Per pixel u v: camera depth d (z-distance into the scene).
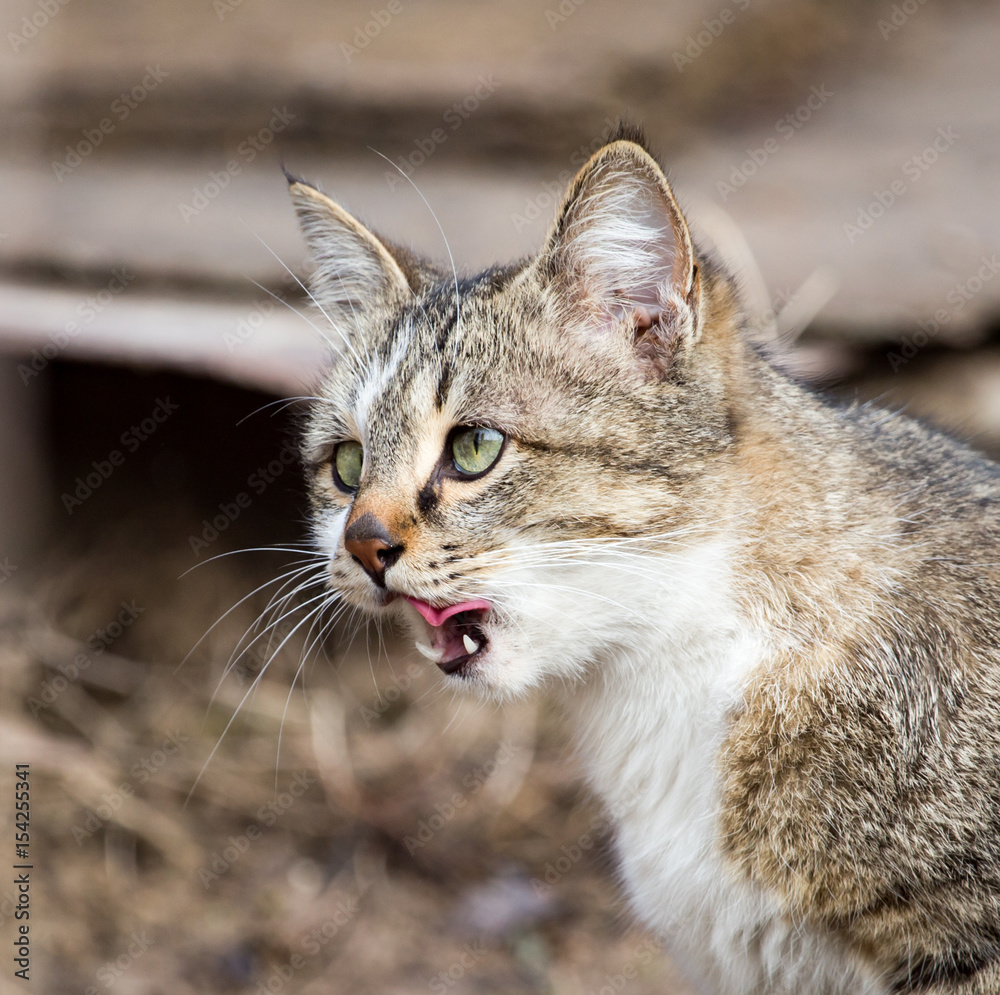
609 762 3.95
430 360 3.76
